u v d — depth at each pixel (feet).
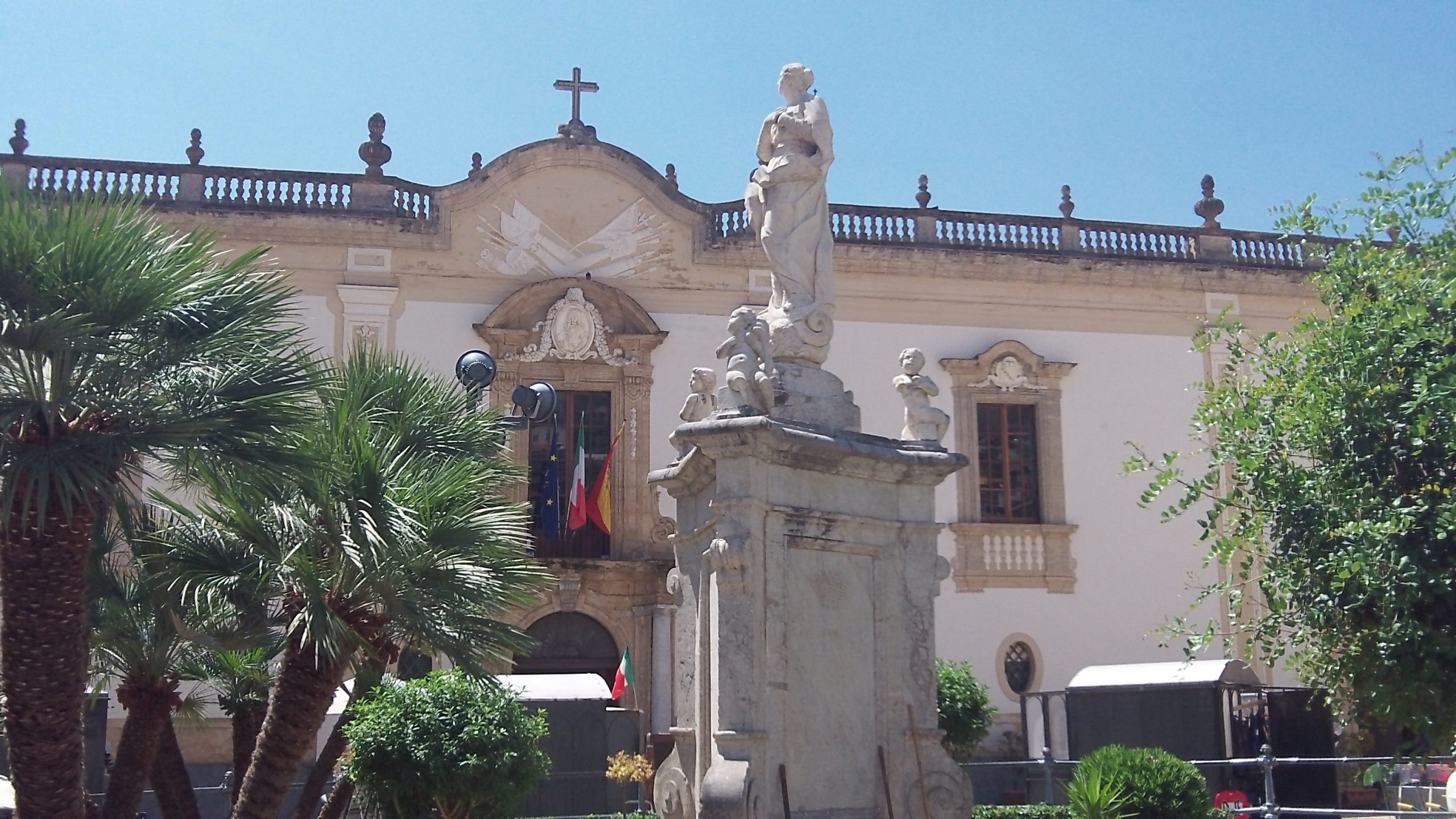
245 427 31.83
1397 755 37.76
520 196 91.40
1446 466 34.94
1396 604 33.81
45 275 29.40
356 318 88.38
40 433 29.91
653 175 92.63
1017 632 92.89
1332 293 39.19
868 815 32.32
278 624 39.63
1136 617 94.53
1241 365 96.07
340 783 41.93
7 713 30.19
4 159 85.97
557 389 90.07
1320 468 36.73
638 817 50.88
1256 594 95.14
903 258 95.20
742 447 31.24
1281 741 66.85
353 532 35.50
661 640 85.92
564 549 88.94
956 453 34.94
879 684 33.35
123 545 41.68
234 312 33.09
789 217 35.70
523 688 48.88
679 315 92.22
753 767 29.94
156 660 39.65
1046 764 59.62
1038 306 97.55
